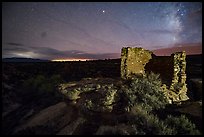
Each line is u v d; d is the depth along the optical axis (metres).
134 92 13.65
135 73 17.83
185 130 9.84
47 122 10.24
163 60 18.14
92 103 12.09
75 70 30.00
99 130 9.20
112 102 12.45
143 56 18.58
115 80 17.05
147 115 10.83
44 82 17.75
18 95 14.87
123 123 10.13
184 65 17.64
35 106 12.95
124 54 17.45
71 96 13.25
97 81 17.12
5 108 12.10
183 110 12.36
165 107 13.34
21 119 10.78
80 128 9.69
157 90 14.78
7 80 17.77
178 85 17.03
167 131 9.31
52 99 13.99
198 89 20.52
